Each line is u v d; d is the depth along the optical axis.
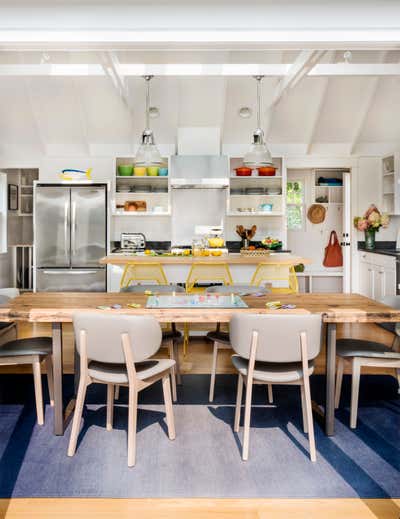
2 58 5.81
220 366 4.17
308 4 2.42
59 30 2.41
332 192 8.37
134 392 2.49
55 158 7.24
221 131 6.93
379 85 6.38
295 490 2.26
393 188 7.02
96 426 2.94
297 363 2.78
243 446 2.54
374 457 2.57
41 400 2.95
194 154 6.93
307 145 7.18
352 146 7.16
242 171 6.93
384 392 3.53
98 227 6.55
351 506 2.14
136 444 2.70
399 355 2.92
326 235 8.39
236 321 2.57
